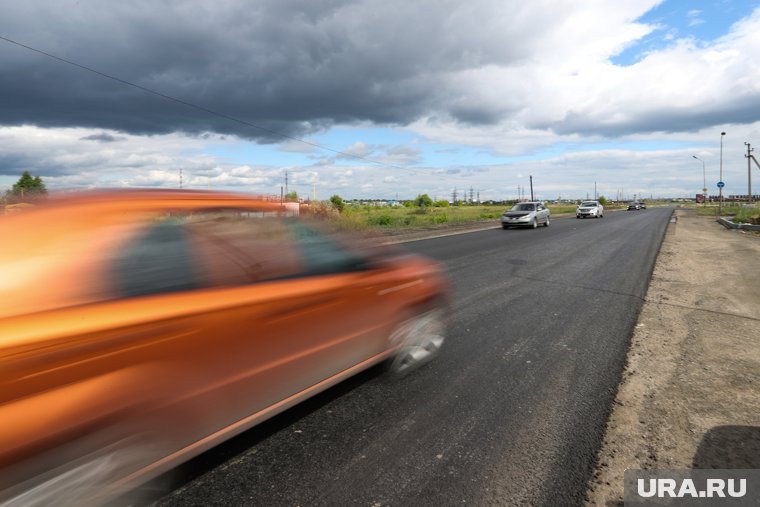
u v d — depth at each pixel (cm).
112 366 182
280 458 262
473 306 645
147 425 195
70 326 171
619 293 741
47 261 188
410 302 378
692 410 330
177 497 224
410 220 2888
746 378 390
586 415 322
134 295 201
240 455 264
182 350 206
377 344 344
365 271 332
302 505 222
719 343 487
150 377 195
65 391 169
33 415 162
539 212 2545
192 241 236
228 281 239
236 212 265
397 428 299
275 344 254
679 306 657
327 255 312
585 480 246
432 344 409
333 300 295
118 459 186
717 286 807
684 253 1295
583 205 4069
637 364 423
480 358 434
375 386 366
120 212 220
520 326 545
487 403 338
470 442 283
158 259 218
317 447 274
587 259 1154
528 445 281
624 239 1738
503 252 1295
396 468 254
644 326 551
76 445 174
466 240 1697
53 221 202
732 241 1650
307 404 333
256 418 246
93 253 201
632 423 311
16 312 170
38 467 165
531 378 387
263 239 271
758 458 268
